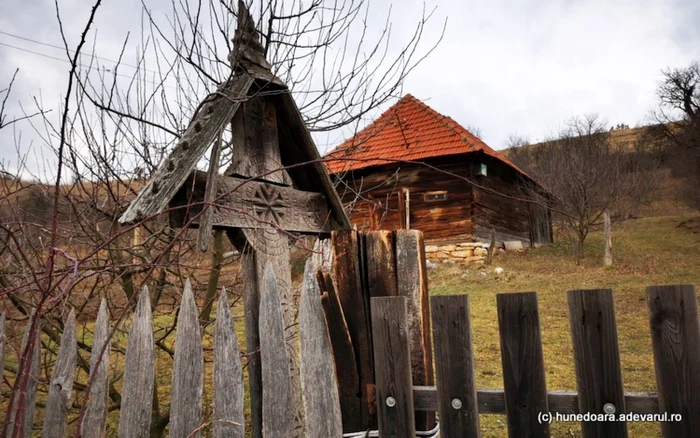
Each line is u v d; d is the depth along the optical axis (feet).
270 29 9.70
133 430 6.07
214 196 7.61
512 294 5.73
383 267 7.08
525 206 58.70
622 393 5.30
